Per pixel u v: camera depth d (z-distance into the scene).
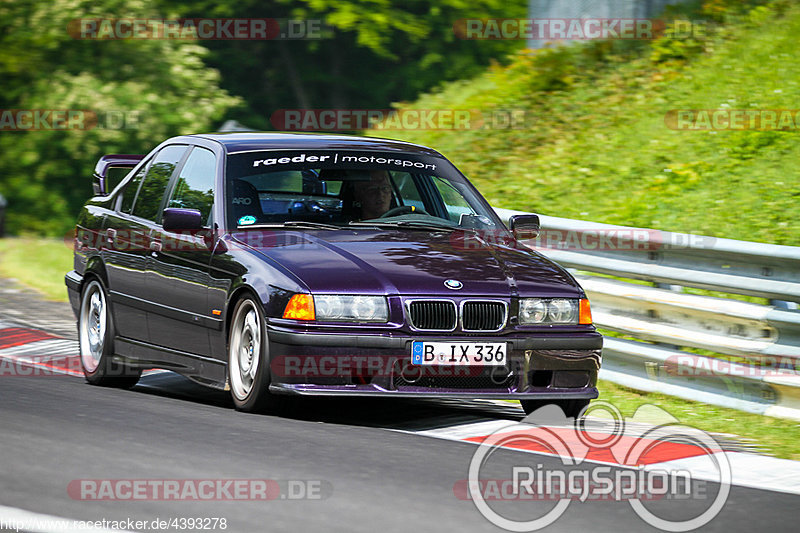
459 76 101.81
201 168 24.73
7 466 16.17
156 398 23.31
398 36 102.81
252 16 103.81
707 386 24.88
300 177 24.30
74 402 21.88
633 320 26.66
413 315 20.80
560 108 46.53
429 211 25.08
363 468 16.89
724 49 44.88
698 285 25.52
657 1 48.84
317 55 107.25
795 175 34.53
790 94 39.59
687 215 34.47
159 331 24.22
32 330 32.97
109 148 87.75
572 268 28.25
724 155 37.09
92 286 26.62
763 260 24.36
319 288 20.66
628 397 25.59
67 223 88.25
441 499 15.34
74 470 16.11
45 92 87.31
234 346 21.88
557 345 21.66
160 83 90.12
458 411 23.19
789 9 45.91
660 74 45.09
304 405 22.97
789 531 14.76
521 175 42.44
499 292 21.39
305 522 13.95
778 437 22.08
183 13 100.88
